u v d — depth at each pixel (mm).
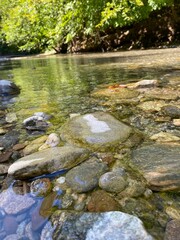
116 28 9445
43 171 950
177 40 7496
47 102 2039
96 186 846
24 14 12258
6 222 730
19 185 909
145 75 2775
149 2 6984
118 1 7590
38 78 3498
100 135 1225
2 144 1277
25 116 1711
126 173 899
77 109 1752
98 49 10367
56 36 10758
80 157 1028
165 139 1158
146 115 1495
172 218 688
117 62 4535
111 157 1027
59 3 10195
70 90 2428
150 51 6383
